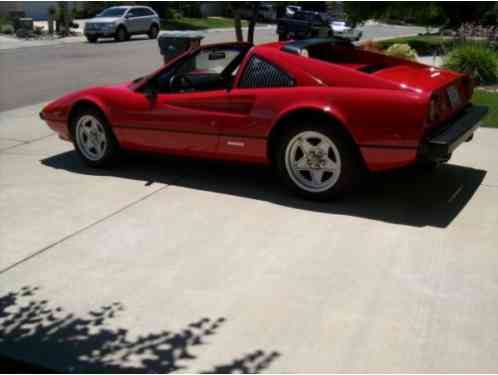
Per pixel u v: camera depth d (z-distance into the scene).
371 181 6.13
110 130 6.66
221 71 6.30
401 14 24.22
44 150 7.89
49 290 4.12
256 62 5.66
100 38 29.42
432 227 4.96
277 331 3.54
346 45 6.25
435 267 4.27
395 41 25.00
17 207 5.73
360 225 5.04
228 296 3.96
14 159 7.46
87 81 14.32
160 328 3.61
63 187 6.30
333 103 5.17
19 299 4.00
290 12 37.62
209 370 3.21
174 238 4.91
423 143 4.93
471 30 17.05
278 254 4.55
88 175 6.71
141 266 4.43
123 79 14.59
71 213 5.54
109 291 4.08
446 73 5.72
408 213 5.28
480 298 3.85
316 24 27.45
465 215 5.20
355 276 4.17
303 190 5.59
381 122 4.98
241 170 6.71
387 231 4.90
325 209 5.43
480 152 7.20
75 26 33.06
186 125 6.04
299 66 5.44
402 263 4.34
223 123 5.79
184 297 3.96
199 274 4.27
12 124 9.50
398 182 6.10
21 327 3.66
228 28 40.31
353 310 3.74
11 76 15.41
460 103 5.82
